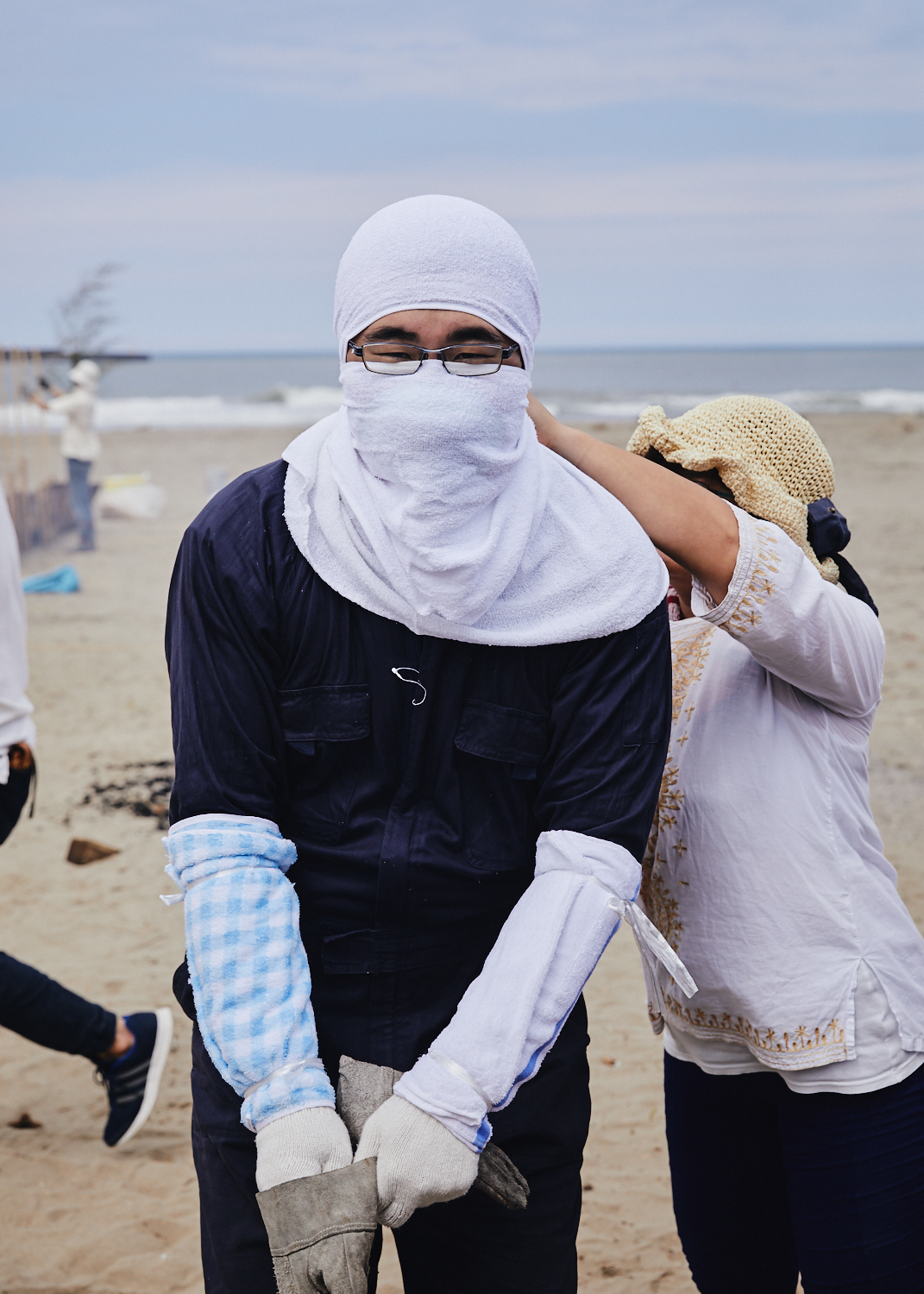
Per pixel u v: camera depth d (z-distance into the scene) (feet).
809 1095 5.31
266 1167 3.98
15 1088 11.51
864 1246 5.20
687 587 5.59
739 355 488.02
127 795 19.39
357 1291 3.77
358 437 4.39
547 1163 4.63
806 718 5.37
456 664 4.45
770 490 5.30
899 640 28.30
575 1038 4.83
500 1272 4.66
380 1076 4.34
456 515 4.25
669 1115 6.15
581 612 4.42
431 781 4.53
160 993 13.10
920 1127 5.28
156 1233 9.27
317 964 4.57
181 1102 11.27
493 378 4.33
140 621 32.19
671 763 5.44
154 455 72.79
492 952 4.31
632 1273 8.61
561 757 4.49
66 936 14.53
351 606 4.44
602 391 195.93
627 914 4.38
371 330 4.34
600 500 4.66
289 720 4.49
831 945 5.22
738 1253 6.13
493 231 4.35
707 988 5.42
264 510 4.51
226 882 4.21
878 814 17.88
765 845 5.24
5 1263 8.88
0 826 8.92
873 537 42.06
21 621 8.92
